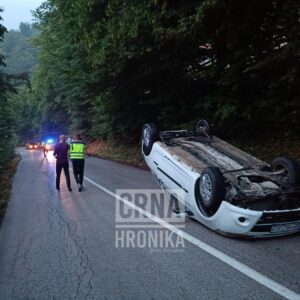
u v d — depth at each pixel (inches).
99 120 971.9
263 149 423.8
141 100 620.4
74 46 690.8
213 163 267.7
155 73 511.5
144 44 439.5
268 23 378.3
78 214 315.3
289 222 213.2
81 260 204.5
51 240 244.7
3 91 605.9
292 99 381.4
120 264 195.6
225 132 472.1
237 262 188.2
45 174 665.6
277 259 189.8
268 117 420.8
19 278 185.2
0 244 244.1
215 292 157.9
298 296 151.4
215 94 460.1
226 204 215.9
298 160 365.4
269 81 391.9
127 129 741.9
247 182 235.6
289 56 334.6
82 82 660.7
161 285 167.9
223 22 374.0
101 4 467.5
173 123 538.0
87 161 872.9
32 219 308.8
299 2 323.6
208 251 205.9
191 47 446.3
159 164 300.5
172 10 387.9
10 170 744.3
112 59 486.0
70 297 161.9
